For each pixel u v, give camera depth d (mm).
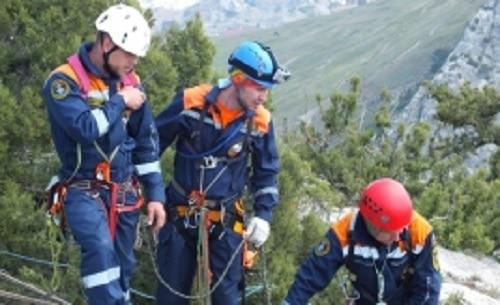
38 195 8336
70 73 5066
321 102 19922
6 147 7961
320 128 19609
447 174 20469
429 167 20422
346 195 16469
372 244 5703
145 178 5637
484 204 16188
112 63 5078
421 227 5738
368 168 18516
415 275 5840
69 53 8562
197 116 6066
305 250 8688
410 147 20688
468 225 14273
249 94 5887
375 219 5504
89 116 4980
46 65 8625
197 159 6102
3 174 8086
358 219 5711
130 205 5445
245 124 6059
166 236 6328
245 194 6777
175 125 6117
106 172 5254
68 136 5180
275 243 8367
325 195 9367
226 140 6035
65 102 4992
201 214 6129
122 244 5484
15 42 8836
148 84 9055
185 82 10172
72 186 5270
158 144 5727
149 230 6430
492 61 194625
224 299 6395
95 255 5160
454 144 31906
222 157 6090
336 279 8336
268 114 6168
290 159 8672
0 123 7957
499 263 13984
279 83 5891
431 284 5820
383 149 19938
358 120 19797
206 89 6121
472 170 21578
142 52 5078
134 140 5566
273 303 8062
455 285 10961
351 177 16797
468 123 31938
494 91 32438
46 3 8961
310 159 18422
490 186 16625
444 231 14242
